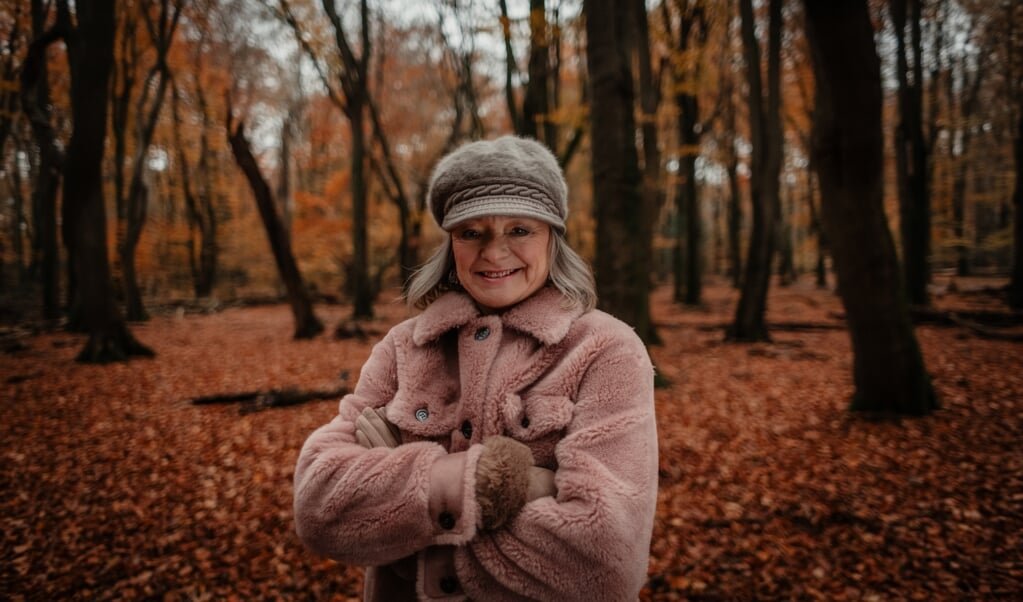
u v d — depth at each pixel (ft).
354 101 52.24
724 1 46.06
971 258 90.94
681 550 11.32
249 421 20.53
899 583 9.88
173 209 85.71
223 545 11.63
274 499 13.80
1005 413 18.70
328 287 99.04
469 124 69.51
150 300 78.28
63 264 76.02
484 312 3.73
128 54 56.24
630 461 3.03
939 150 70.08
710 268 130.62
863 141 17.11
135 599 9.86
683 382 26.48
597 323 3.48
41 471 15.78
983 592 9.50
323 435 3.51
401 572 3.45
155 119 54.75
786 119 68.39
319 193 88.63
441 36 52.34
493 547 2.91
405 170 76.74
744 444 17.37
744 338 38.70
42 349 38.14
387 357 3.92
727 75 56.95
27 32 45.93
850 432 17.81
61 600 9.85
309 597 9.91
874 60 16.17
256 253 93.81
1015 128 56.95
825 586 9.95
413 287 4.11
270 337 45.37
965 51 57.26
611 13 21.89
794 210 97.71
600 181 22.84
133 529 12.35
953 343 33.91
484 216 3.32
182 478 15.25
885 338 18.93
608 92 22.20
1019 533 11.17
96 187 33.14
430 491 2.94
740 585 10.09
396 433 3.55
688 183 61.46
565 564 2.80
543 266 3.55
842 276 19.25
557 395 3.28
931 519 11.95
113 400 23.70
